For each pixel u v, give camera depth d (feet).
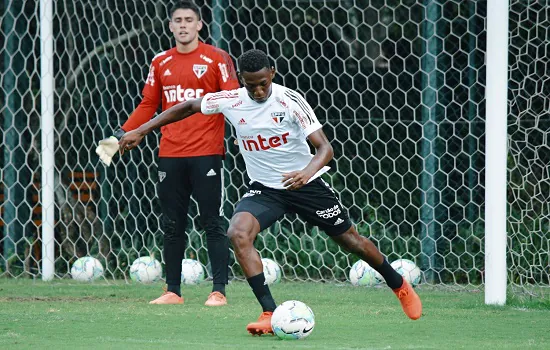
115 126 123.24
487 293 78.95
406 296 62.95
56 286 100.01
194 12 78.48
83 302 81.41
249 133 59.57
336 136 120.88
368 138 119.24
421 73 118.01
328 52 122.31
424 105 107.04
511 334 58.90
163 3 112.68
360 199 118.32
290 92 59.06
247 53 56.80
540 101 105.40
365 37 121.19
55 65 122.72
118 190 121.19
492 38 76.84
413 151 117.29
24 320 65.77
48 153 107.04
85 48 114.11
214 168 79.36
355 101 121.19
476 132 114.83
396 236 114.52
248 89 57.41
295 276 109.40
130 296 87.81
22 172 119.03
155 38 124.26
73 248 119.14
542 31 106.83
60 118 122.11
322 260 108.99
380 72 120.57
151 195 121.08
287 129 59.06
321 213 60.23
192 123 78.89
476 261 109.40
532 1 107.34
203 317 68.28
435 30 106.52
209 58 78.74
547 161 103.55
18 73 120.37
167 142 79.77
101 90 122.93
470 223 105.50
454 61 115.34
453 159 114.52
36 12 111.14
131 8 124.06
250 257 57.62
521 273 85.76
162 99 80.59
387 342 54.19
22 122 120.37
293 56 112.37
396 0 119.75
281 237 116.67
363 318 68.03
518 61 94.84
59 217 117.91
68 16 113.29
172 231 80.48
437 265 109.91
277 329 54.95
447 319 67.51
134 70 124.16
